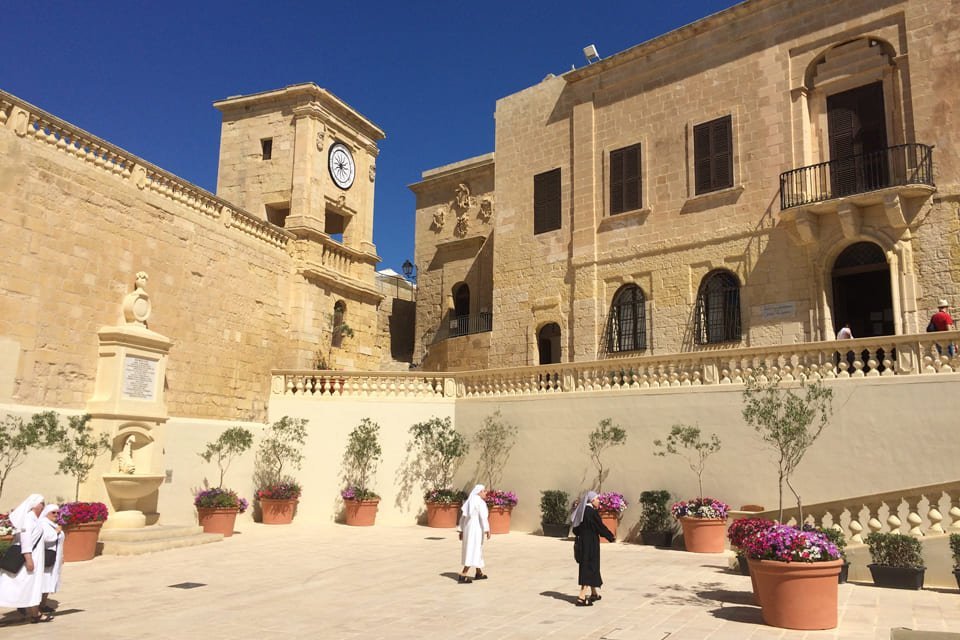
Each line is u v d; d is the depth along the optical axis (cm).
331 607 1054
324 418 2258
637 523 1830
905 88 1995
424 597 1120
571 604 1051
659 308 2367
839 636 848
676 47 2458
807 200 2103
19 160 1573
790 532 922
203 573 1363
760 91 2255
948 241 1872
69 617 1007
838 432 1556
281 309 2488
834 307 2081
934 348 1486
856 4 2106
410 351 4062
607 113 2609
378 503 2172
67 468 1552
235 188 2819
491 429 2156
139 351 1778
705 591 1145
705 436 1752
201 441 2025
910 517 1243
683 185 2381
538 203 2762
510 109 2911
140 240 1884
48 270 1622
